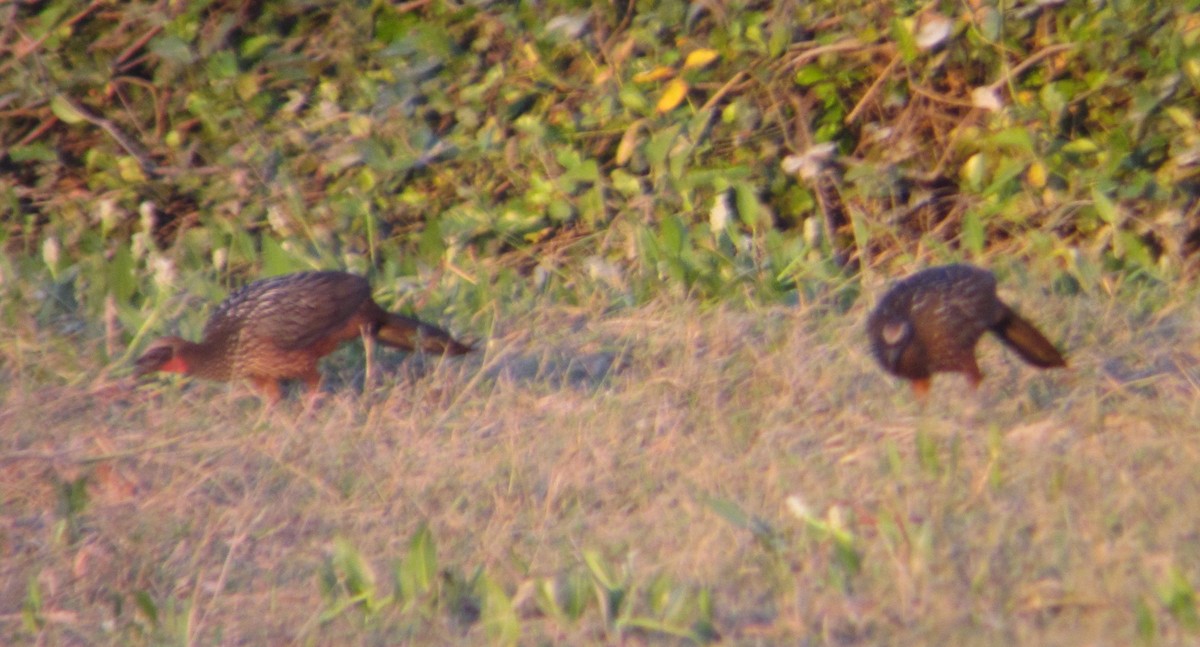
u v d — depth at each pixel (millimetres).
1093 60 18984
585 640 10422
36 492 13961
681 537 11836
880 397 14938
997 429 12570
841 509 11547
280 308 15773
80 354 17922
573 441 14078
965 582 10391
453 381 16281
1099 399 14055
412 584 11297
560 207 20266
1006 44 19391
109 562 12539
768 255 19109
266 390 16344
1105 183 18812
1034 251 19391
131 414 16188
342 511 13148
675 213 20219
